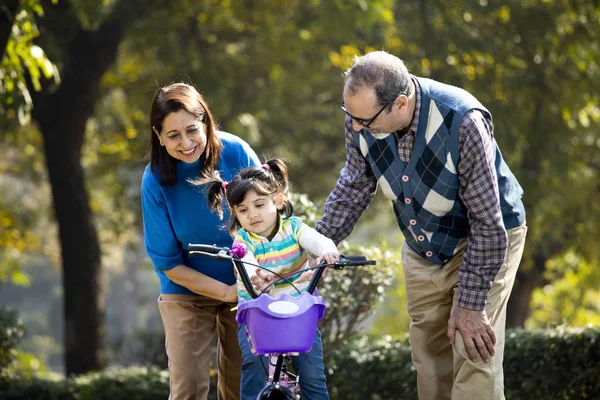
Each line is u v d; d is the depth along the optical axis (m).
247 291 4.38
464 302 4.66
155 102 4.92
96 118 19.05
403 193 4.81
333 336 7.48
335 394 8.83
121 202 19.28
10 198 21.55
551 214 14.76
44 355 47.25
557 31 14.22
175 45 15.76
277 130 18.09
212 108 15.78
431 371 5.24
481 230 4.59
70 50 13.92
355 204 5.11
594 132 15.26
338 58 16.78
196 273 5.20
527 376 7.53
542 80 14.32
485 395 4.75
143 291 53.00
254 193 4.46
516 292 17.14
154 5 14.84
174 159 5.11
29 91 13.92
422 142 4.59
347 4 13.50
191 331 5.36
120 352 15.73
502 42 14.34
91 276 14.62
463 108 4.54
